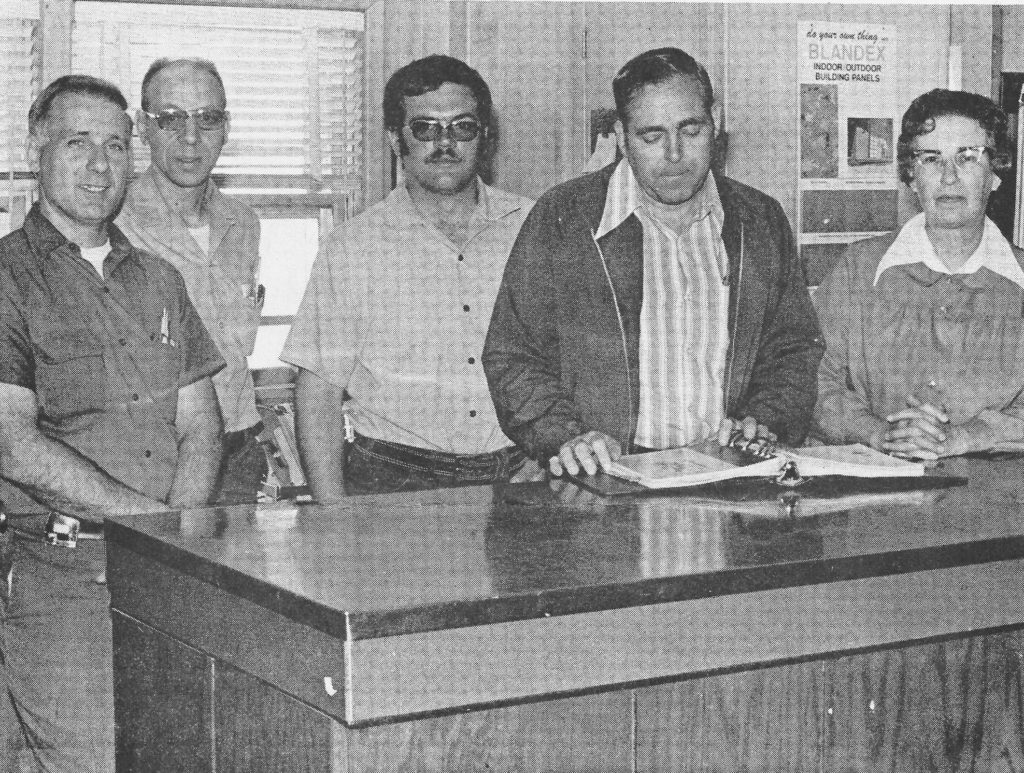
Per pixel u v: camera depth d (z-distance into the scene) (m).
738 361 2.80
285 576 1.53
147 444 2.62
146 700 1.83
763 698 1.67
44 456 2.48
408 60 3.49
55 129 2.54
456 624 1.41
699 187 2.64
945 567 1.74
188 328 2.71
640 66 2.57
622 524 1.89
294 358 2.90
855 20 3.91
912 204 4.03
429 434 2.95
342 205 3.54
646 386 2.78
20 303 2.49
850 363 3.11
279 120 3.45
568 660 1.48
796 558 1.65
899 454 2.63
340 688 1.36
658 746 1.60
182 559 1.68
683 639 1.56
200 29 3.34
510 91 3.53
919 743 1.79
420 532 1.83
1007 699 1.86
